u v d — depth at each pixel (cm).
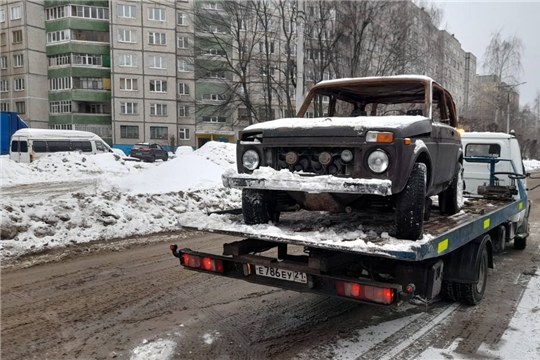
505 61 4697
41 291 511
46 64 5003
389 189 337
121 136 4738
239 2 3053
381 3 2688
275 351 375
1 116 2759
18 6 4816
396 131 364
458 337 412
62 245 708
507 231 701
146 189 1258
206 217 461
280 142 407
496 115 4372
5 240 678
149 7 4728
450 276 481
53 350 369
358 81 515
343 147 379
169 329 417
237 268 399
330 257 357
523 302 518
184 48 4878
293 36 3095
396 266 379
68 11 4828
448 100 561
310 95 554
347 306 491
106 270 601
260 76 3275
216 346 383
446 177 498
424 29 3250
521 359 368
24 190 1509
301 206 432
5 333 399
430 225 441
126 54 4700
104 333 404
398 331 424
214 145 2409
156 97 4800
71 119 4844
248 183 392
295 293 532
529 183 2436
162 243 771
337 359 362
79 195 938
